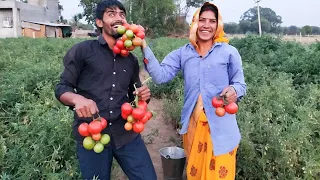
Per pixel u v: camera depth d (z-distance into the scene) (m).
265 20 81.75
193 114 3.56
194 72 3.47
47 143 4.51
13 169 4.26
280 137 4.39
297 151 4.40
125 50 2.97
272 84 7.25
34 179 3.96
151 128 6.72
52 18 63.62
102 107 3.01
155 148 5.76
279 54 11.11
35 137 4.69
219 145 3.38
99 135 2.73
